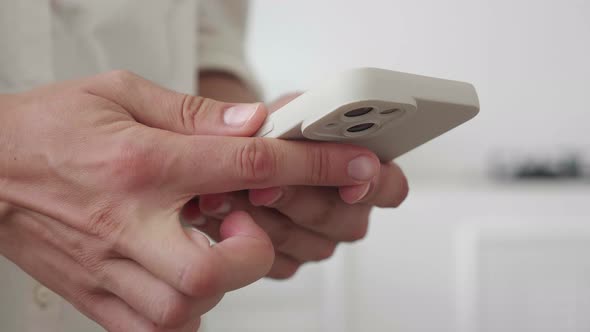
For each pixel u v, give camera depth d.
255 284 0.90
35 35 0.46
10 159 0.35
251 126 0.36
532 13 1.20
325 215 0.42
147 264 0.34
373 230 0.91
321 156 0.36
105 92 0.36
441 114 0.34
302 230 0.44
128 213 0.34
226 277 0.33
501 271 0.91
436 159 1.22
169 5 0.53
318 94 0.33
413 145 0.38
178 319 0.34
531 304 0.91
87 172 0.34
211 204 0.41
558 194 0.91
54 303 0.44
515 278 0.91
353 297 0.90
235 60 0.58
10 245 0.37
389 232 0.91
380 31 1.21
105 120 0.35
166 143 0.34
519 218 0.91
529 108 1.22
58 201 0.35
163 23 0.53
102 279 0.35
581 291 0.90
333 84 0.32
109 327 0.36
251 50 1.20
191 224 0.44
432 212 0.91
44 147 0.34
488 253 0.91
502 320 0.91
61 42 0.48
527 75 1.21
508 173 1.14
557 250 0.90
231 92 0.55
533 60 1.21
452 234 0.91
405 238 0.91
